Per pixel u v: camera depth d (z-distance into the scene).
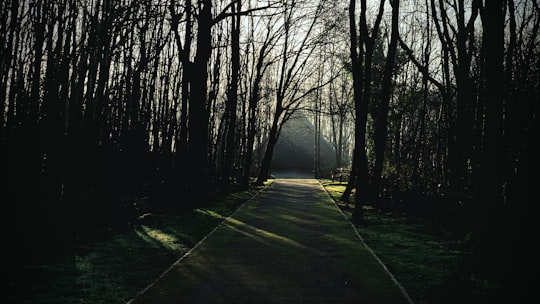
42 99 11.11
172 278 7.71
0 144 9.78
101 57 13.46
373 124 28.75
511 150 9.79
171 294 6.78
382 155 19.73
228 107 27.30
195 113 18.44
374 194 19.91
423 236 12.66
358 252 10.20
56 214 10.14
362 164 15.83
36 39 10.96
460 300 6.69
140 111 18.28
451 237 12.26
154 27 18.06
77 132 12.55
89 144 13.12
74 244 10.01
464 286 7.20
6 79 10.54
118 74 17.22
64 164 11.91
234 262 9.01
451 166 18.34
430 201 17.09
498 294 6.87
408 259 9.48
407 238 12.27
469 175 17.48
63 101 11.49
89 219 11.79
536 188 7.91
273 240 11.67
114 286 7.18
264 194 27.66
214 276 7.88
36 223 9.30
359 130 16.14
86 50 12.62
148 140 19.88
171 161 20.86
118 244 10.65
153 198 18.53
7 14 10.42
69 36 11.80
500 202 8.62
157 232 12.52
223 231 13.08
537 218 7.73
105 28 13.11
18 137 10.09
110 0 13.30
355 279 7.78
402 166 23.69
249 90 33.72
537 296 6.67
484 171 9.11
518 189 8.12
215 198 23.48
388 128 28.39
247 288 7.15
